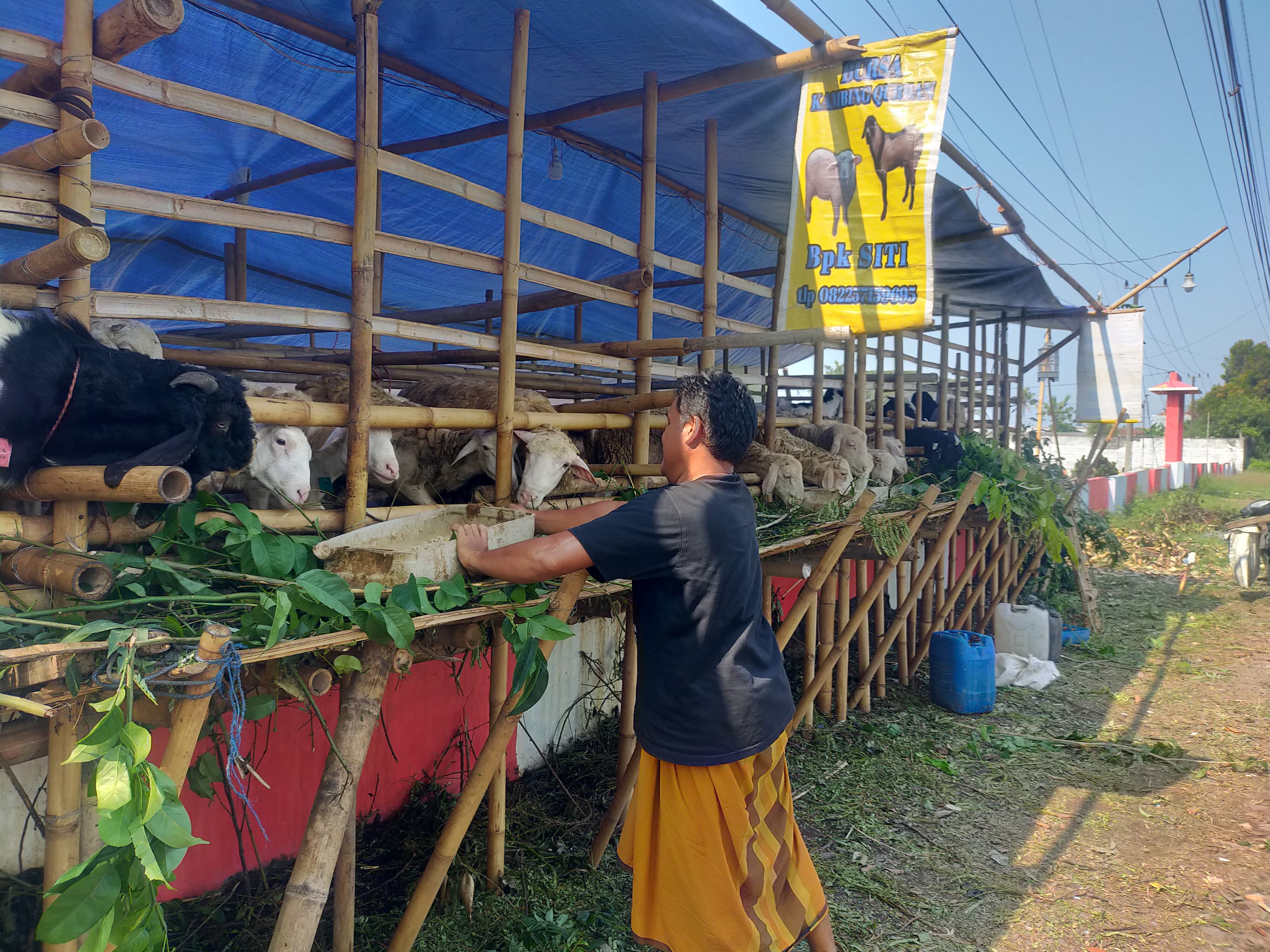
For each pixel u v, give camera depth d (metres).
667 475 2.64
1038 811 4.73
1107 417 11.23
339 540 2.36
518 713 2.55
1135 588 11.58
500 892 3.62
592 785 4.79
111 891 1.57
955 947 3.44
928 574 6.24
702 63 4.45
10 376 1.96
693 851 2.31
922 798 4.86
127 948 1.60
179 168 6.15
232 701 1.78
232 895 3.36
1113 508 18.64
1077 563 7.78
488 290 8.95
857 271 4.02
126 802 1.53
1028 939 3.51
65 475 1.95
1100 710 6.54
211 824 3.35
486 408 3.71
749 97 4.79
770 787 2.44
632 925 2.45
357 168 2.69
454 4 4.08
